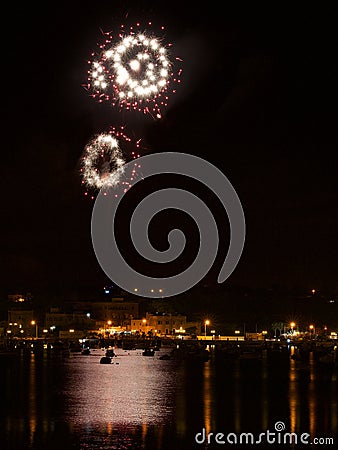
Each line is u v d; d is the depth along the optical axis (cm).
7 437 5503
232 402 7300
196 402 7312
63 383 9269
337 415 6431
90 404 7212
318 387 8669
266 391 8244
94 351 17425
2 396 7850
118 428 5834
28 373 10738
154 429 5784
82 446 5191
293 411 6662
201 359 13938
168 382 9338
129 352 16862
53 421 6178
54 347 17538
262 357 14475
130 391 8306
